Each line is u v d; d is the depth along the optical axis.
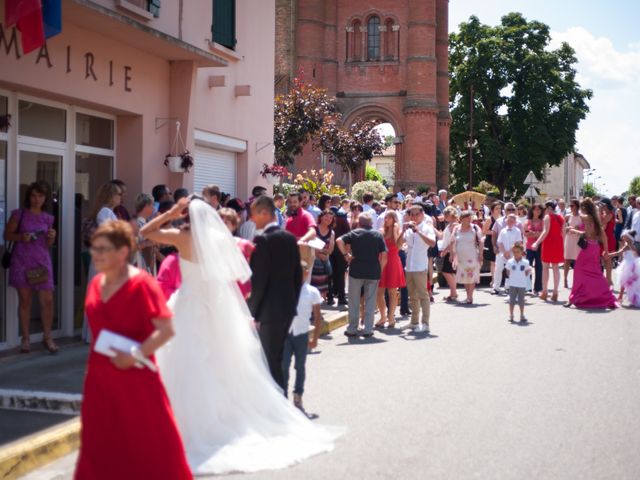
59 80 10.17
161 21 12.87
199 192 14.80
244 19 16.11
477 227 16.48
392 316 13.20
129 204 12.27
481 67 50.16
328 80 45.19
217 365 6.26
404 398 7.84
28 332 9.48
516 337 11.82
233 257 6.34
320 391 8.20
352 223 15.98
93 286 4.50
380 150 35.28
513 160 49.72
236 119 15.83
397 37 44.91
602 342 11.28
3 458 5.53
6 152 9.74
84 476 4.31
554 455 5.96
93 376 4.38
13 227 9.23
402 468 5.66
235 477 5.54
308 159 42.47
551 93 51.12
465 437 6.45
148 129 12.44
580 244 15.66
